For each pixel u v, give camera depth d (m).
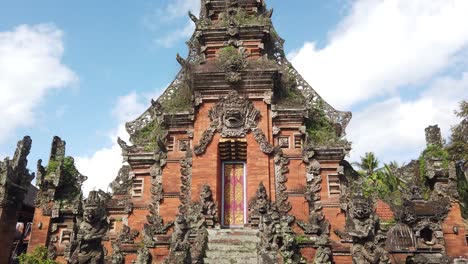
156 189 22.83
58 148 25.50
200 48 27.84
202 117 23.53
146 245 19.77
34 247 22.44
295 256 17.50
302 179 22.31
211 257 18.00
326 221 20.81
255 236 19.81
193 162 22.66
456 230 21.02
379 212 22.27
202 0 30.48
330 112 25.02
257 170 22.27
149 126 25.70
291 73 26.34
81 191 23.06
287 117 23.56
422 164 24.02
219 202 22.23
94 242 13.84
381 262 13.75
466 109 32.22
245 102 23.50
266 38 27.03
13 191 22.16
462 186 28.20
